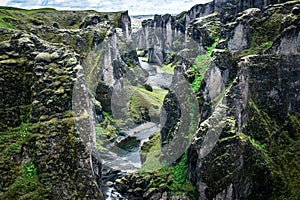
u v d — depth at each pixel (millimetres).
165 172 47688
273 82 44656
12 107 36719
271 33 49000
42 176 33750
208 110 46719
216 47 53281
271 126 44000
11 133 35781
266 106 44719
